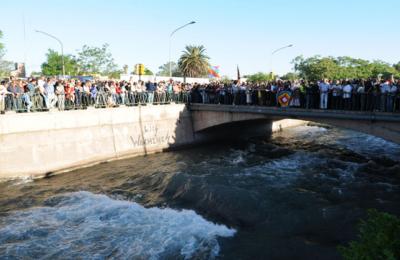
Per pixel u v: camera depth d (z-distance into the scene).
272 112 21.33
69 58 59.19
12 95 17.67
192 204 13.05
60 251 9.93
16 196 14.84
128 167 19.62
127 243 10.28
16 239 10.71
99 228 11.38
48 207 13.38
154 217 12.04
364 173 17.06
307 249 9.35
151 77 40.41
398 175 16.70
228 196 12.71
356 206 12.35
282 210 11.87
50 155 18.66
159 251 9.72
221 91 24.83
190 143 26.12
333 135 30.92
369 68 66.12
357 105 17.81
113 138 21.70
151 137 23.75
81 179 17.53
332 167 18.39
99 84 22.80
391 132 16.56
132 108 22.80
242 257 9.14
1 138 16.95
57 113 19.03
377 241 3.95
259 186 14.52
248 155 22.27
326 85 18.81
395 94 16.31
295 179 15.88
